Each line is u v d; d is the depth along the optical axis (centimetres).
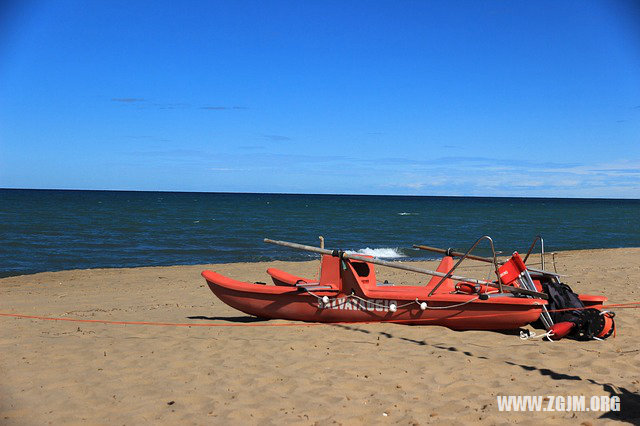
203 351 668
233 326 822
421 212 7994
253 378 561
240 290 869
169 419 460
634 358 621
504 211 8831
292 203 12038
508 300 725
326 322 830
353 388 531
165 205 8869
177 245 2970
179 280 1691
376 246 3136
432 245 3188
